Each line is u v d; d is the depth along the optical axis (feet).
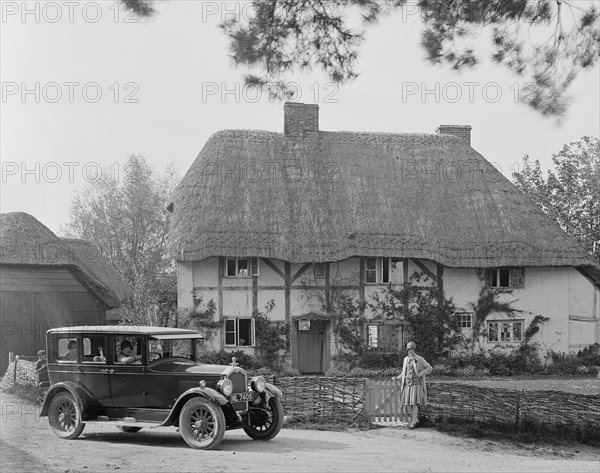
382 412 54.13
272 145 114.32
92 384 45.01
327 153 114.83
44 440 44.24
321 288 105.40
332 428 52.44
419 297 107.34
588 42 44.98
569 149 158.20
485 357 107.34
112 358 44.78
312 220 105.91
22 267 85.87
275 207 106.42
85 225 149.07
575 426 49.96
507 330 110.11
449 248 106.93
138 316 144.25
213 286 103.71
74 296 89.97
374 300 106.52
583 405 50.62
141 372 44.11
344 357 104.78
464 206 111.75
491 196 113.60
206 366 44.42
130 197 149.69
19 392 66.74
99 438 46.42
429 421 53.11
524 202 114.52
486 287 108.99
